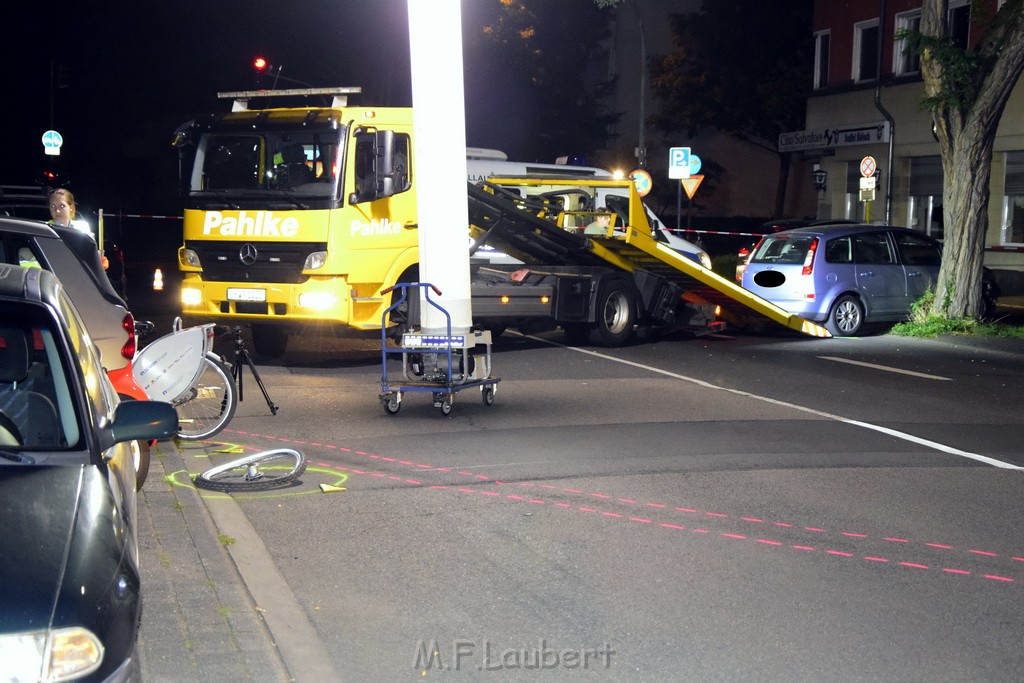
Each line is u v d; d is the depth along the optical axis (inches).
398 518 286.2
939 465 353.4
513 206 596.7
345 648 200.2
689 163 1051.3
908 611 221.0
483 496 308.8
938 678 188.4
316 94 570.9
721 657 196.9
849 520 287.6
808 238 724.7
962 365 596.1
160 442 373.1
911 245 761.0
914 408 461.1
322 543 264.1
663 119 1913.1
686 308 716.0
